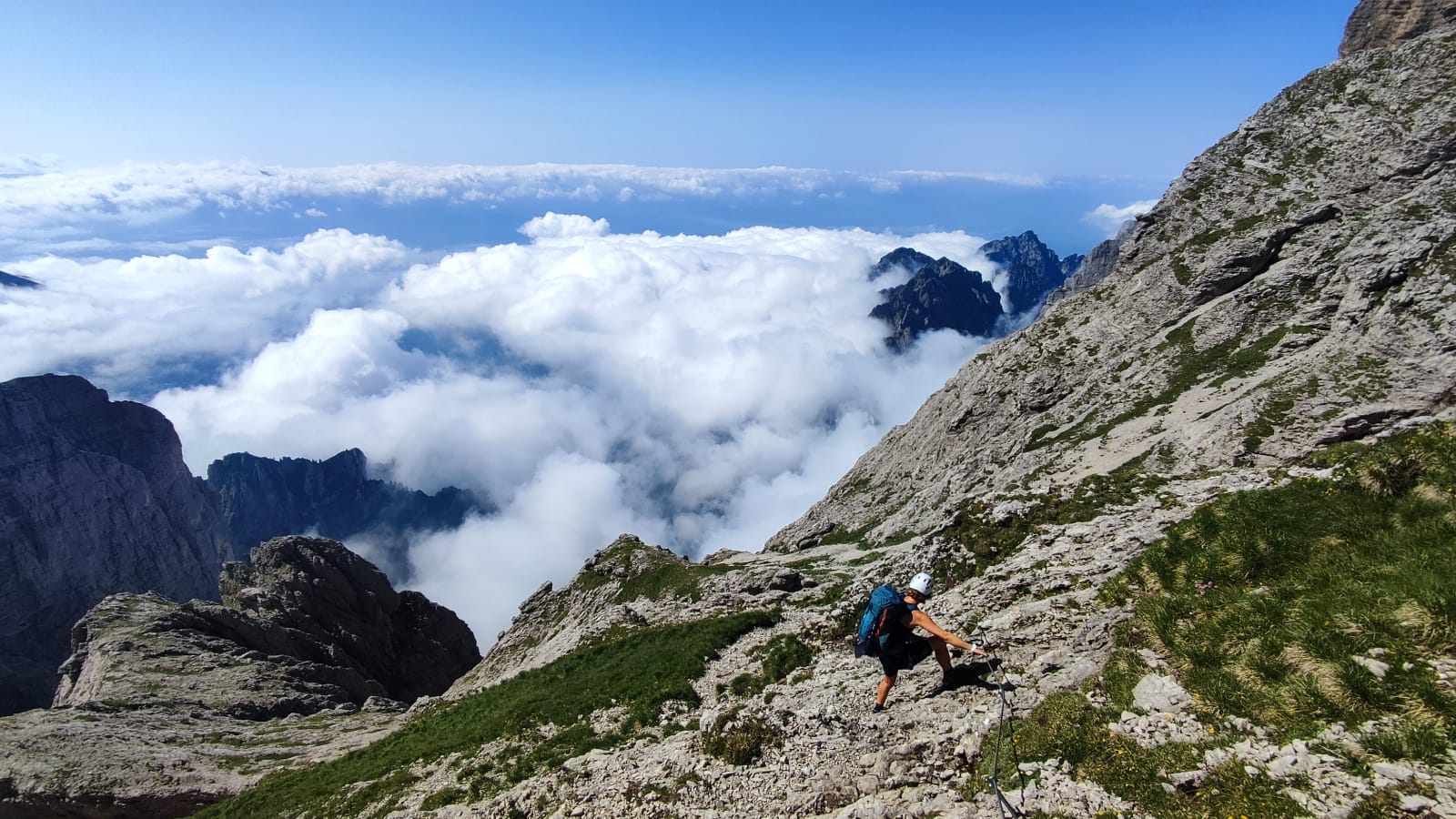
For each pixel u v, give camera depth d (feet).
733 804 55.57
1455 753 33.01
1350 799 33.42
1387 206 252.01
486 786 88.94
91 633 362.94
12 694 577.84
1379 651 39.60
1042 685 52.54
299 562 436.35
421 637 455.63
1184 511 77.10
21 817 184.44
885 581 110.22
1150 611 53.62
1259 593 50.31
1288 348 225.35
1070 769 43.06
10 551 631.56
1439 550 46.44
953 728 52.42
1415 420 112.88
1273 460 153.28
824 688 71.41
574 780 75.51
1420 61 348.59
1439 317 156.97
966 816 42.55
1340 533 54.49
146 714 256.52
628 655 128.06
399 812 92.58
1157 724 43.09
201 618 355.36
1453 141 299.17
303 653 368.68
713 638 119.24
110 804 178.09
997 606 73.97
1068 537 84.89
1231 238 328.29
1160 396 249.34
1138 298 338.75
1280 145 363.97
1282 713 39.52
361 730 216.13
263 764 195.31
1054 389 320.70
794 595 165.17
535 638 278.67
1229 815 35.47
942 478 309.22
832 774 53.31
